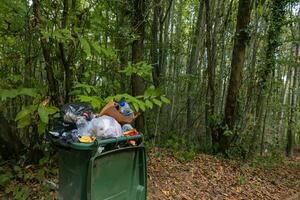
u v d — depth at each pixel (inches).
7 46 189.3
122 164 125.7
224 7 473.7
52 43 179.3
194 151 376.2
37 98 161.8
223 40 466.3
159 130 397.1
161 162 294.7
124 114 131.9
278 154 572.4
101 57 213.6
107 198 120.6
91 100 149.8
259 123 441.7
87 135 119.1
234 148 415.8
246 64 493.7
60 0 183.2
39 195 167.5
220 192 260.4
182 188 243.0
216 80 490.9
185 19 517.0
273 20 402.9
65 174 123.0
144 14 292.4
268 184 329.4
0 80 182.1
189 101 452.8
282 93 665.0
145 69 194.4
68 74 188.1
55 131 126.0
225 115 408.5
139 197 133.3
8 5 155.5
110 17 273.6
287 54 548.7
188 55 465.1
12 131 196.2
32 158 198.8
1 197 163.0
